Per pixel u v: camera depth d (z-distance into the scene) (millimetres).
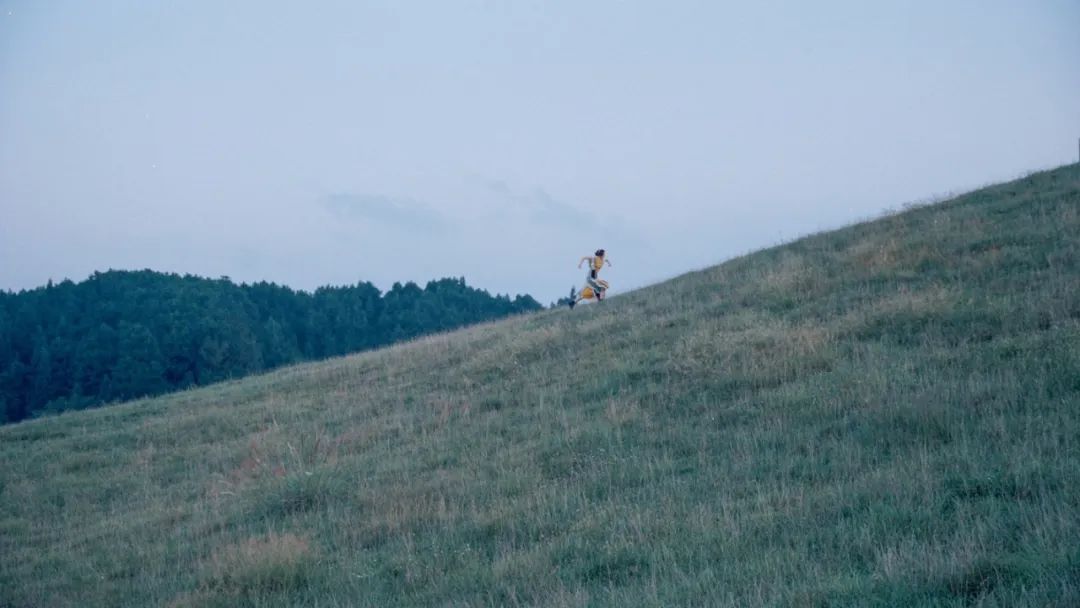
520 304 184250
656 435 21016
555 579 13188
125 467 29281
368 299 171875
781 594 10641
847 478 15102
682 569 12523
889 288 30125
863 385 20406
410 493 19875
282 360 135000
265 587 15375
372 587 14586
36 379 114250
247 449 28344
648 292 43625
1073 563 9938
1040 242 30359
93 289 137250
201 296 131125
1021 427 15672
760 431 19328
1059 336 20516
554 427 23938
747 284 37031
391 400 32312
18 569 19641
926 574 10461
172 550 19203
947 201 43812
